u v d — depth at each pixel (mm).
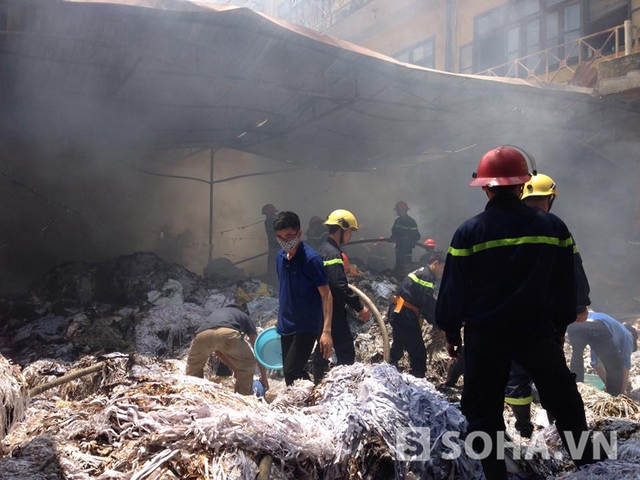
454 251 2844
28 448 2723
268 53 7820
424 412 3162
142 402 2959
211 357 6238
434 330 6695
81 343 7180
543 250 2746
